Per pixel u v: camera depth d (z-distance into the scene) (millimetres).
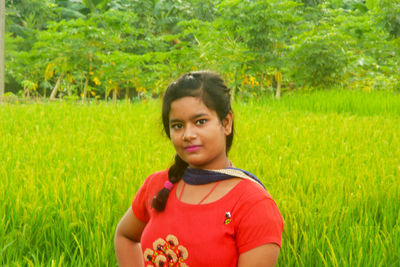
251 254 1504
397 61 17656
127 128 7742
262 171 4855
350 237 3004
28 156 5227
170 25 24547
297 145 6410
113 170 4555
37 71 19469
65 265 2865
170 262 1585
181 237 1565
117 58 15484
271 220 1524
